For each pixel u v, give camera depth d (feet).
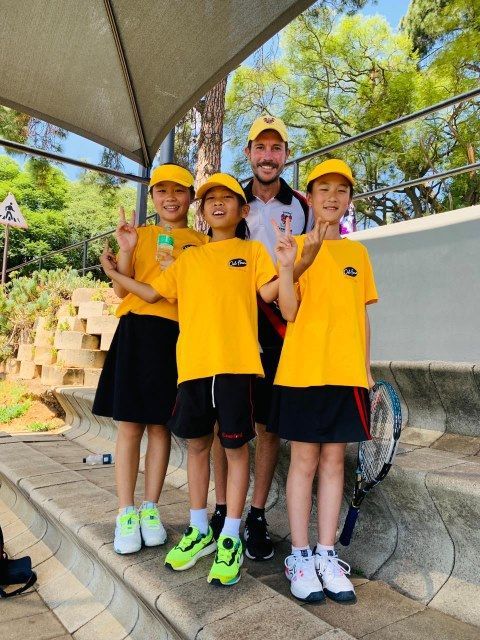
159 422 6.89
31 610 7.34
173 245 7.39
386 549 6.64
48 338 23.66
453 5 52.80
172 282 6.96
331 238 6.92
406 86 52.13
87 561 7.88
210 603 5.25
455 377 8.42
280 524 7.82
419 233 12.10
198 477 6.52
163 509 8.53
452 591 5.69
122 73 9.62
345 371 6.06
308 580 5.76
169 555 6.11
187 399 6.33
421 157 52.75
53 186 72.02
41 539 9.52
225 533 5.95
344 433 5.93
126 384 6.91
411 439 8.87
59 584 7.90
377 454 6.01
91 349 21.35
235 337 6.31
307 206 8.27
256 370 6.21
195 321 6.45
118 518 6.74
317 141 55.93
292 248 6.07
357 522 7.15
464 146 49.93
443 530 6.05
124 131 11.45
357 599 5.84
